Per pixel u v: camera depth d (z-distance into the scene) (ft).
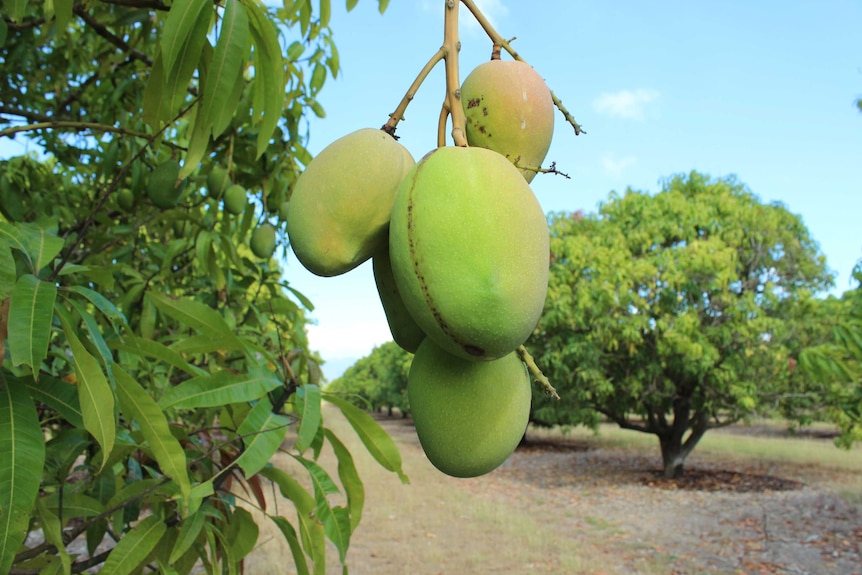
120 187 11.39
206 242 10.23
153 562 7.36
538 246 3.46
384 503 38.06
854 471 47.50
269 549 22.47
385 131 4.17
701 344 40.73
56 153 11.91
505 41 4.50
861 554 26.37
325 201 3.89
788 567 25.25
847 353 15.30
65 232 11.55
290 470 41.81
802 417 44.78
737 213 47.34
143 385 9.35
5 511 4.48
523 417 4.16
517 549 28.35
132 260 11.69
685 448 47.55
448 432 3.95
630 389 44.57
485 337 3.37
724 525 32.19
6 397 4.82
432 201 3.40
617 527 32.55
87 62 13.16
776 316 44.37
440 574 24.93
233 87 5.38
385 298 4.29
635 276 42.86
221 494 7.20
